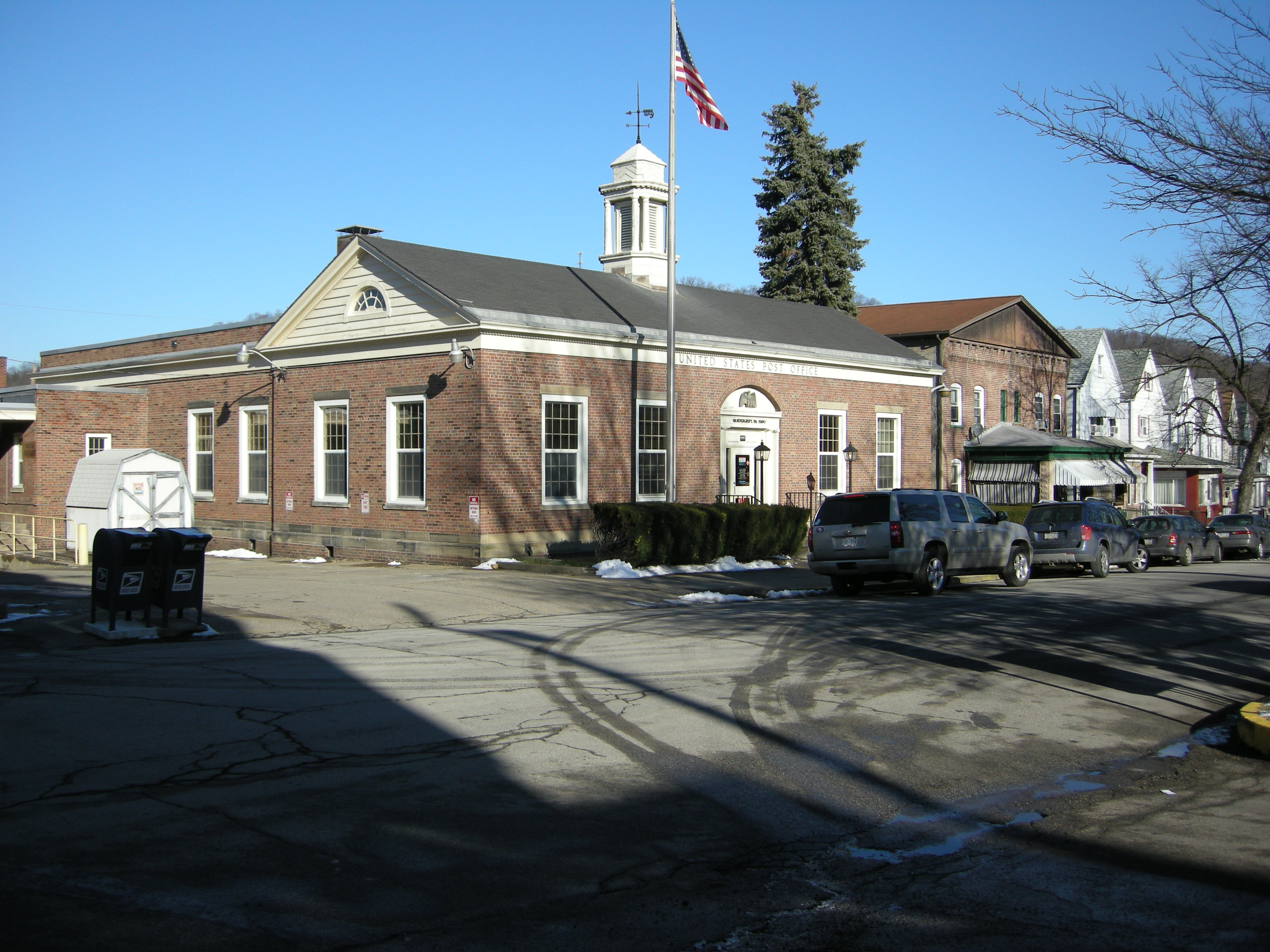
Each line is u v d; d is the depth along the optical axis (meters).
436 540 23.92
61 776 7.20
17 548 30.89
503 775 7.48
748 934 5.05
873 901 5.52
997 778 7.96
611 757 8.01
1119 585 23.02
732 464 28.62
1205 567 30.52
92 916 4.99
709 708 9.73
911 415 34.88
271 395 28.98
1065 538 25.00
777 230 51.19
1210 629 15.93
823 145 51.38
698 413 27.62
